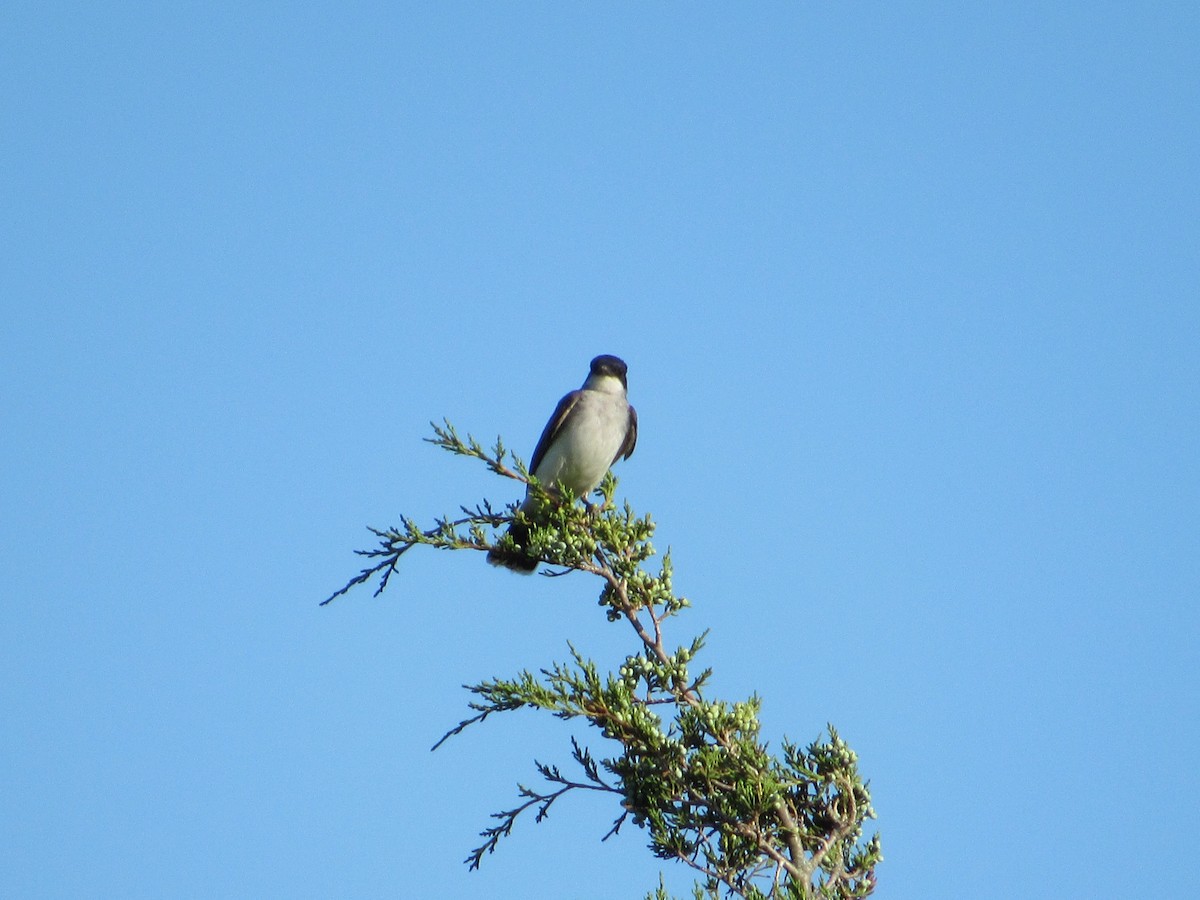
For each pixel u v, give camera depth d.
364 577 13.16
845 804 10.80
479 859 11.14
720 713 10.83
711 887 10.34
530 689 11.09
